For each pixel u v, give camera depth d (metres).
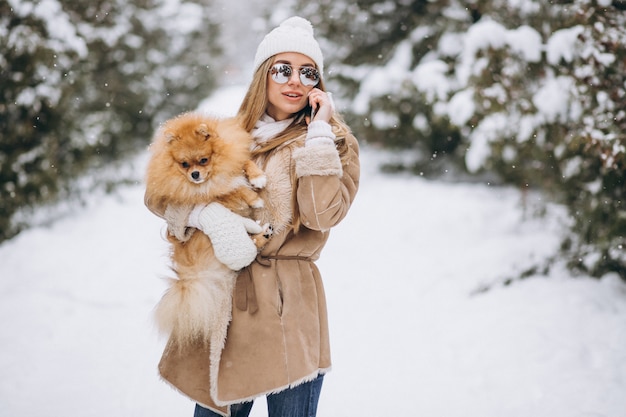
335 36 10.80
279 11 10.91
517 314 4.64
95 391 3.73
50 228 7.98
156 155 2.33
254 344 2.19
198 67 13.15
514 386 3.61
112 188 9.71
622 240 4.98
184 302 2.18
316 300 2.32
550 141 6.02
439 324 4.68
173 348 2.32
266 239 2.24
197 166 2.21
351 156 2.39
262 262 2.27
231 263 2.19
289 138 2.32
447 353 4.16
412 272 5.98
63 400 3.61
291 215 2.27
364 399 3.60
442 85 8.56
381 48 10.68
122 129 10.72
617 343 4.04
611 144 4.78
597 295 4.82
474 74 6.38
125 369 4.05
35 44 7.21
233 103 15.55
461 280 5.55
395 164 10.84
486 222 7.23
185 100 13.17
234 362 2.19
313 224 2.18
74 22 9.15
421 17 9.95
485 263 5.84
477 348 4.16
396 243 6.98
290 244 2.31
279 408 2.23
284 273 2.28
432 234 7.11
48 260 6.51
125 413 3.47
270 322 2.20
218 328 2.20
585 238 5.34
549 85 5.73
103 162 9.95
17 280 5.98
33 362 4.14
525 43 6.10
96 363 4.14
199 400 2.25
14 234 7.57
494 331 4.39
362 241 7.14
